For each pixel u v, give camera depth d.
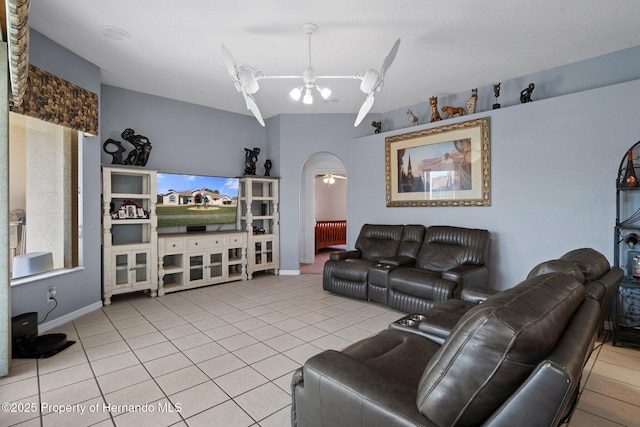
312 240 6.98
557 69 3.71
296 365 2.45
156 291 4.34
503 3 2.53
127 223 4.16
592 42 3.15
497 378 0.85
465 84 4.24
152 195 4.27
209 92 4.61
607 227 3.21
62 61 3.23
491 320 0.87
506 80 4.09
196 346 2.77
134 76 4.01
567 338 0.97
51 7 2.59
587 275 1.81
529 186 3.71
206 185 5.12
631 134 3.07
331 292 4.54
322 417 1.29
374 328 3.21
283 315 3.58
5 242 2.27
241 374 2.32
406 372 1.49
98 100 3.67
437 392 0.95
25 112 2.73
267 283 5.08
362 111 2.75
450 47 3.24
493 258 4.00
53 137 3.39
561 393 0.75
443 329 1.91
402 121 5.21
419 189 4.69
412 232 4.41
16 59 1.78
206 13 2.67
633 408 2.01
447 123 4.38
